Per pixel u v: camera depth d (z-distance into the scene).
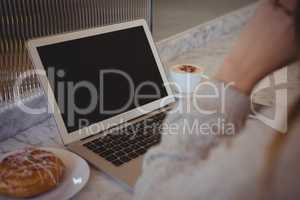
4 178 0.57
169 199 0.33
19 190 0.56
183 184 0.33
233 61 0.34
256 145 0.30
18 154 0.62
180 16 1.29
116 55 0.81
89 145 0.72
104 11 0.93
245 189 0.30
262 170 0.30
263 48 0.31
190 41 1.29
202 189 0.32
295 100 0.31
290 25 0.29
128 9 1.01
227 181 0.31
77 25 0.86
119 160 0.67
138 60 0.85
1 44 0.72
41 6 0.76
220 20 1.37
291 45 0.30
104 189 0.62
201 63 1.11
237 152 0.31
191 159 0.34
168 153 0.35
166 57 1.20
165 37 1.23
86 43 0.77
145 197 0.36
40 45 0.70
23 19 0.73
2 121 0.76
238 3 1.42
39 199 0.57
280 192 0.29
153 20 1.17
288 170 0.29
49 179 0.58
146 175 0.37
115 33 0.82
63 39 0.73
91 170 0.67
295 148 0.29
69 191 0.59
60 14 0.81
